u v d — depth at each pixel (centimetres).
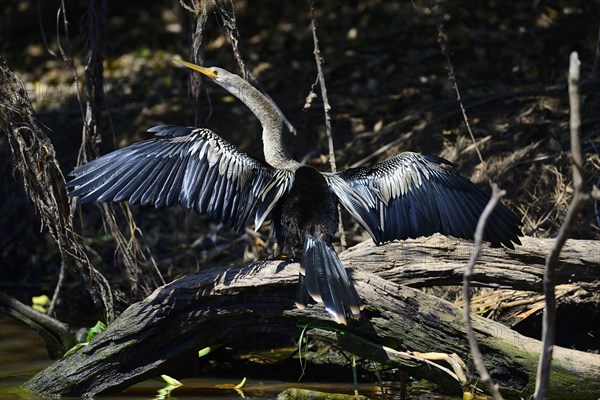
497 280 940
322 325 848
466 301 600
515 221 807
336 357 1035
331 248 789
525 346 836
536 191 1232
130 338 879
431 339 841
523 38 1709
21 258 1525
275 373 1029
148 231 1455
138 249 1112
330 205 816
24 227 1539
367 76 1670
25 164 1006
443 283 950
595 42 1641
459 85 1564
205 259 1336
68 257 1059
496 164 1299
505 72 1600
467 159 1334
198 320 872
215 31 2002
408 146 1409
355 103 1577
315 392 858
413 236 810
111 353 883
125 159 792
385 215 812
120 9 2236
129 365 891
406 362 841
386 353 843
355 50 1784
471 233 805
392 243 949
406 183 821
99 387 891
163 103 1702
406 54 1731
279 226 828
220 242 1375
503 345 835
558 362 831
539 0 1819
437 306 843
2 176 1576
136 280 1102
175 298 866
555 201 1197
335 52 1791
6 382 966
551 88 1463
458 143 1366
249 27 2042
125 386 896
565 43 1672
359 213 805
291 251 901
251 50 1875
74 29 2119
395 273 941
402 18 1886
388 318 840
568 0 1819
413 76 1636
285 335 1121
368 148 1443
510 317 1028
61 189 1041
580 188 554
